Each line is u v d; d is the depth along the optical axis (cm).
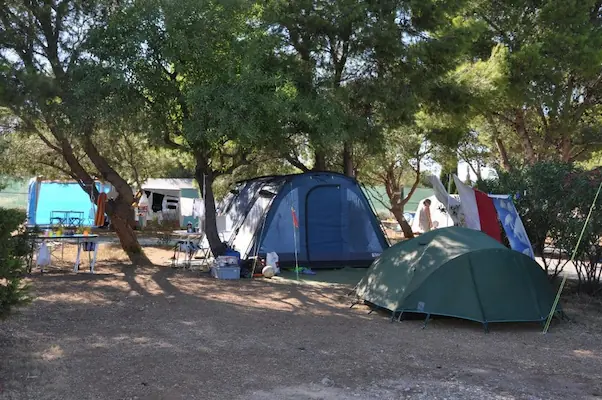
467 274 743
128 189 1238
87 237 1094
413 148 1806
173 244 1725
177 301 852
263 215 1212
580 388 508
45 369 512
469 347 640
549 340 688
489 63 1455
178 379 496
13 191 2411
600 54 1476
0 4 985
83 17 1059
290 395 466
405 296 755
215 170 1291
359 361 569
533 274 773
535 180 972
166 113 1087
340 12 1177
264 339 646
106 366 527
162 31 1025
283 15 1181
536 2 1587
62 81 1005
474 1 1496
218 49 1070
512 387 503
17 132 1240
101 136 1303
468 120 1586
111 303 823
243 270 1124
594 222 880
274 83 1020
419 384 503
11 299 503
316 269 1220
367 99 1244
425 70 1286
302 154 1554
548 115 1806
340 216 1265
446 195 1191
